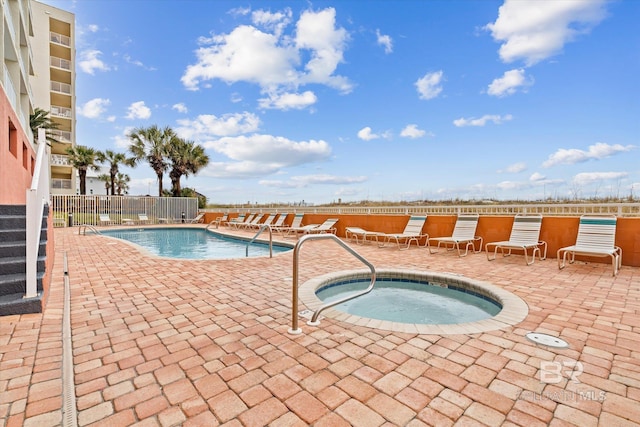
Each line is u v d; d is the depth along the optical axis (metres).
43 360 2.16
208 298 3.65
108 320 2.94
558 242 6.18
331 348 2.35
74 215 16.17
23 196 7.59
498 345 2.39
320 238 2.82
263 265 5.66
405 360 2.16
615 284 4.23
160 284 4.29
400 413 1.60
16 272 3.43
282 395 1.76
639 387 1.83
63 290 3.91
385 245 8.71
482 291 4.11
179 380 1.92
